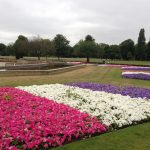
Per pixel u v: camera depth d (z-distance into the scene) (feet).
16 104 38.96
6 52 362.74
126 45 354.95
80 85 65.92
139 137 30.37
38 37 303.89
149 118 39.04
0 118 31.63
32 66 143.02
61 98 46.75
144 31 349.00
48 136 28.12
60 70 115.65
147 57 346.95
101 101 46.16
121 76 106.73
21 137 26.43
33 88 57.11
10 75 91.56
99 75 109.81
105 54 333.83
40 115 33.60
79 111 37.37
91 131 30.53
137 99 50.06
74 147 26.66
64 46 312.29
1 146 24.61
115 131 32.45
